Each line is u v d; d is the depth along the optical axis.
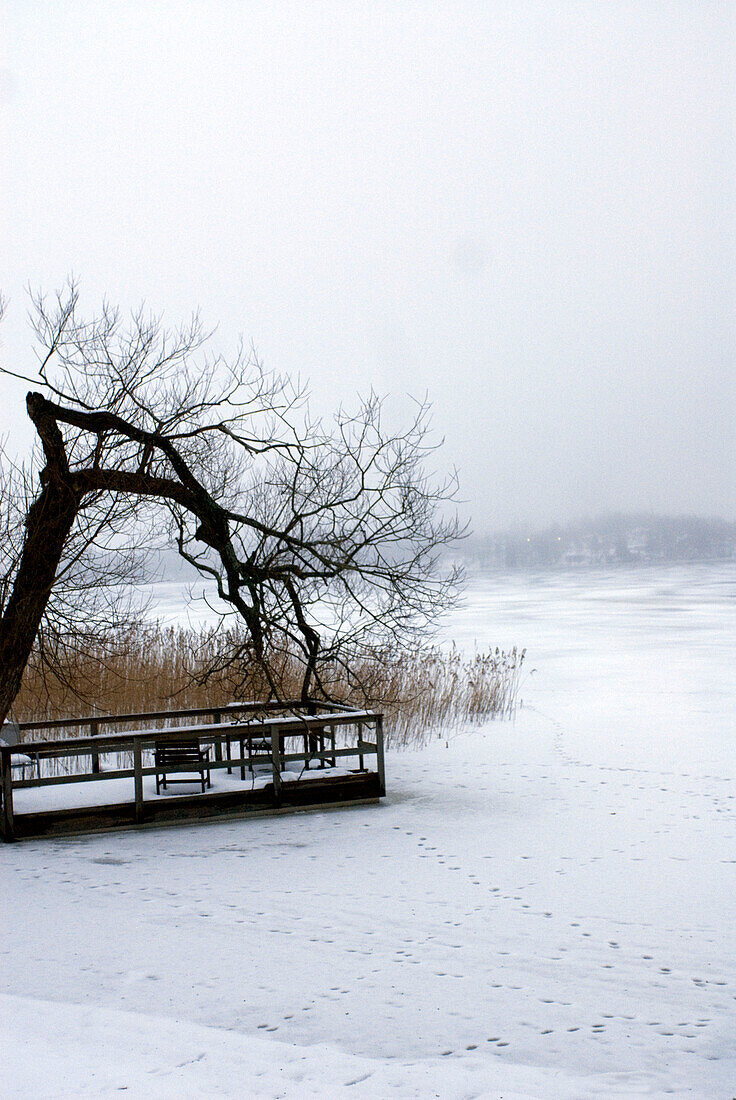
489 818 9.97
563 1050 4.77
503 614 48.53
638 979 5.67
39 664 13.14
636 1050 4.75
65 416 9.36
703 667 25.05
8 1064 4.35
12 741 10.62
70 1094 4.00
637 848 8.62
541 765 12.95
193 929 6.71
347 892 7.52
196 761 10.64
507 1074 4.44
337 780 10.86
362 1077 4.39
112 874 8.20
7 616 9.22
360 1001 5.43
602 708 18.38
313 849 8.92
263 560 10.58
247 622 10.45
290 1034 5.00
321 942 6.41
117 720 11.67
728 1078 4.41
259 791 10.60
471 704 17.86
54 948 6.36
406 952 6.20
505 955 6.10
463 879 7.80
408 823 9.86
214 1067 4.48
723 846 8.62
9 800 9.62
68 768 12.93
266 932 6.62
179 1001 5.45
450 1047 4.82
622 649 30.00
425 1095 4.19
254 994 5.55
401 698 16.72
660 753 13.52
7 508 11.52
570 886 7.53
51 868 8.45
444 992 5.54
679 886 7.46
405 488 10.66
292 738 15.27
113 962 6.09
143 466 9.71
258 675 11.55
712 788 11.13
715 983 5.59
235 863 8.49
